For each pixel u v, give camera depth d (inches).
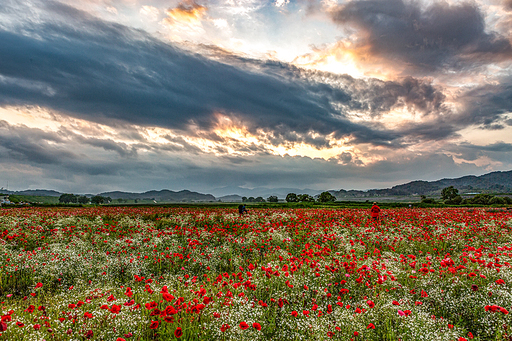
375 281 265.4
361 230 581.9
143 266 336.5
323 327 189.5
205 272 346.9
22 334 170.2
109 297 222.4
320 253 358.6
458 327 195.3
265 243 471.5
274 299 233.6
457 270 279.0
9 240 468.8
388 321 201.6
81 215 1060.5
